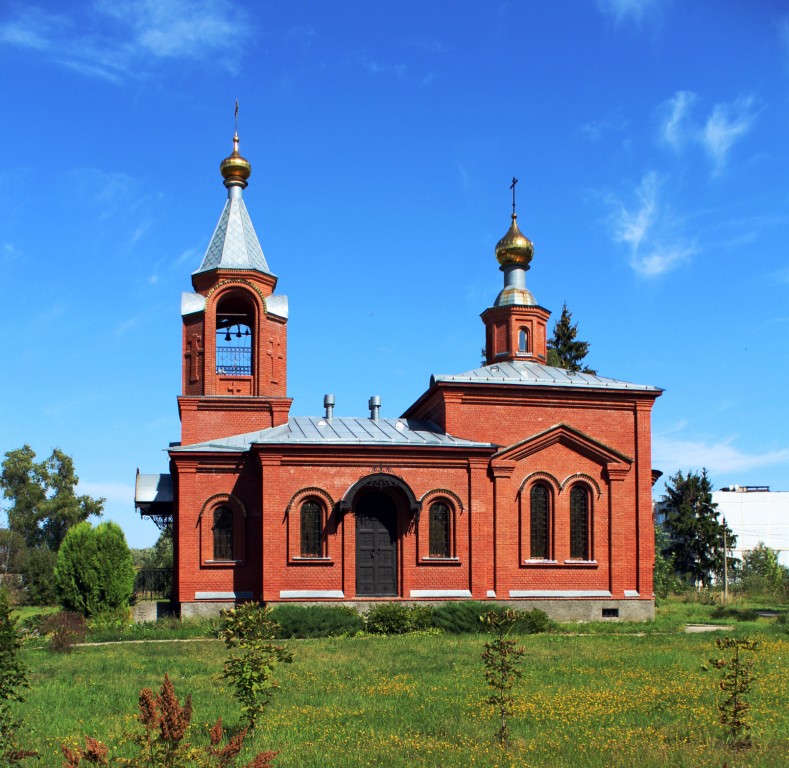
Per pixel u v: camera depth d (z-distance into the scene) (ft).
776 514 343.46
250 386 122.01
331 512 110.32
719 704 51.01
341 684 65.00
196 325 122.62
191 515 112.47
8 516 233.14
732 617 127.75
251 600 110.63
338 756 44.91
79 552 107.24
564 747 45.88
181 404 119.03
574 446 119.75
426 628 101.50
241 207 130.11
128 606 110.83
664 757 43.06
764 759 42.86
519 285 141.59
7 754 40.98
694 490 238.89
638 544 120.06
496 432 119.44
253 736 48.93
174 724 33.14
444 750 45.62
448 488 113.29
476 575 112.27
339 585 109.40
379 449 111.75
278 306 124.67
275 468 109.70
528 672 69.72
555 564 116.47
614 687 62.44
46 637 94.89
